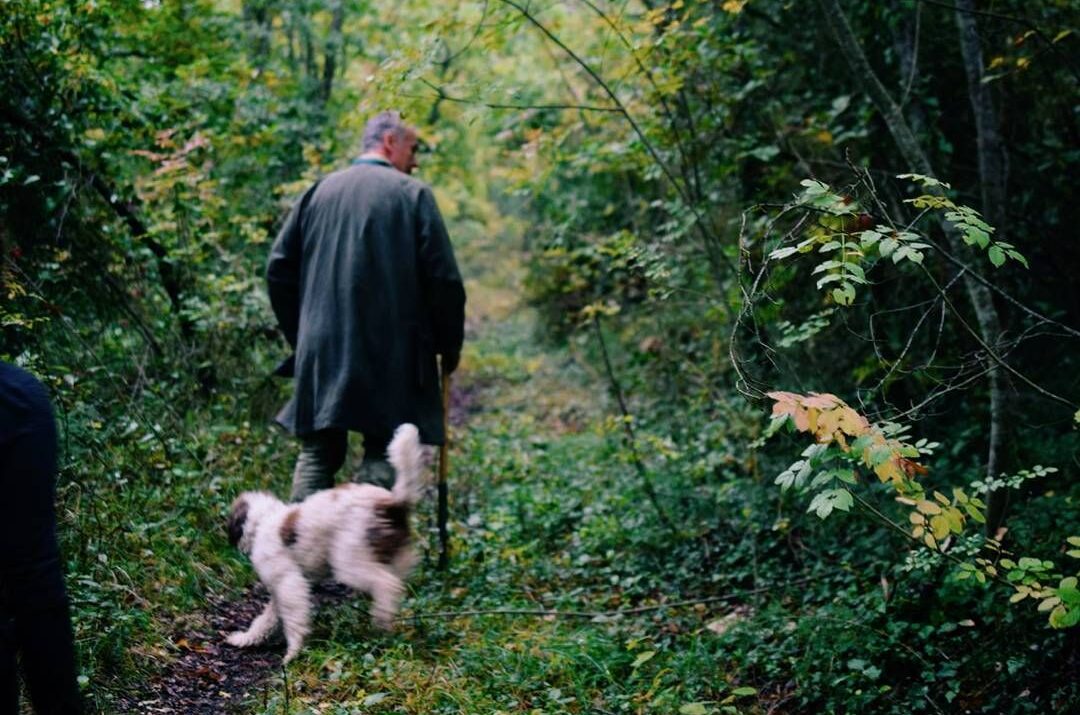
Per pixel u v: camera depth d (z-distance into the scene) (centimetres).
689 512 538
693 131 600
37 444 181
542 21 684
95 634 320
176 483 464
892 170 577
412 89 460
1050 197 566
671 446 556
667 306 729
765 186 642
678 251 694
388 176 452
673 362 717
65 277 523
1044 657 332
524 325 1490
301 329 447
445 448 468
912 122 529
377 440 446
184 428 516
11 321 401
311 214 456
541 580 476
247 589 426
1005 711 321
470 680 348
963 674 343
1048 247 563
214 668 351
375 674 345
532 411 914
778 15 646
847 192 275
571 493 615
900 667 354
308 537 361
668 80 527
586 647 375
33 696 187
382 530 355
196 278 610
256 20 945
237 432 551
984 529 374
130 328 577
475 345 1302
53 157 521
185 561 408
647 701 340
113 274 571
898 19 521
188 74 689
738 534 510
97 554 367
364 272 436
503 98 482
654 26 525
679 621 419
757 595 439
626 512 554
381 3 1054
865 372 504
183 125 614
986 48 520
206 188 605
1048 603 237
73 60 516
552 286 1112
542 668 359
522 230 1401
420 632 387
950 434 539
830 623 373
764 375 582
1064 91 523
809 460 255
